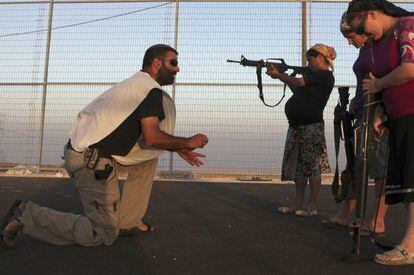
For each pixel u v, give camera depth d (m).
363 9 2.44
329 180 6.76
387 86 2.40
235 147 7.15
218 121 7.19
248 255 2.54
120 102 2.67
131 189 3.02
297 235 3.07
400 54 2.36
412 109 2.35
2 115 7.59
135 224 3.03
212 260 2.44
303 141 3.84
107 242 2.70
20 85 7.60
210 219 3.64
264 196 5.07
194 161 2.73
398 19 2.43
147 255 2.52
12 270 2.22
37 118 7.54
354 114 3.23
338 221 3.33
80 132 2.70
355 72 3.25
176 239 2.93
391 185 2.45
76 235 2.64
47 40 7.62
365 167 2.46
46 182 5.99
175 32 7.39
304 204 4.52
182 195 5.08
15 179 6.41
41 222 2.64
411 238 2.39
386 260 2.36
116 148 2.70
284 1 7.23
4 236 2.61
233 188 5.80
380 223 3.07
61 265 2.31
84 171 2.65
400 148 2.40
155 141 2.60
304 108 3.81
